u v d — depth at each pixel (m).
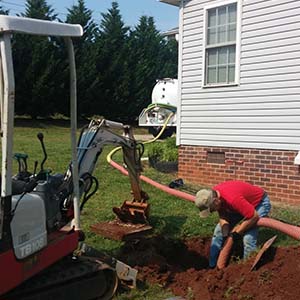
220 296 5.19
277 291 5.00
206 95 11.55
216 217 8.49
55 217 4.84
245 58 10.67
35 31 3.94
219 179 11.34
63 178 5.12
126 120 32.94
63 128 27.64
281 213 8.95
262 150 10.41
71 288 4.85
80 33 4.52
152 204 9.53
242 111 10.78
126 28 33.03
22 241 4.09
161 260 6.59
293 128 9.84
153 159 13.96
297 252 5.58
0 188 3.98
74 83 4.70
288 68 9.88
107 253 6.70
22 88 27.75
